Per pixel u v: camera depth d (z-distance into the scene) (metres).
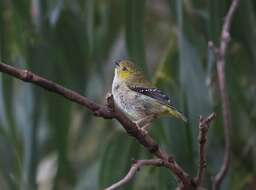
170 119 10.77
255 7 12.62
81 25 12.83
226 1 11.81
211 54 10.73
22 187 11.73
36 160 11.73
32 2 12.64
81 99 7.16
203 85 10.61
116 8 14.15
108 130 14.62
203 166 7.71
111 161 11.62
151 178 11.63
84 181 12.20
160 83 11.38
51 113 12.64
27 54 12.29
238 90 11.69
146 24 15.20
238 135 12.12
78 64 12.81
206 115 10.46
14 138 11.96
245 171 12.07
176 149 10.66
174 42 11.94
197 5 12.05
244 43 11.92
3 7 12.12
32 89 12.00
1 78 11.91
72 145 15.37
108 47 14.09
